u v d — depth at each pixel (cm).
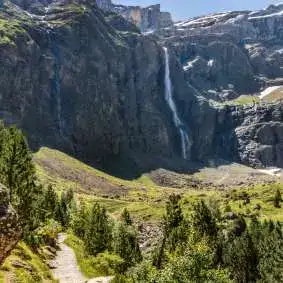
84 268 7269
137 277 5041
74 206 16375
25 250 6003
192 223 7238
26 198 7088
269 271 11406
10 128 7556
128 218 15912
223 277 4712
